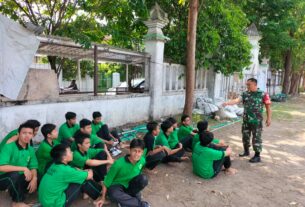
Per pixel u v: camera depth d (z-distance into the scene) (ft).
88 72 41.19
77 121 22.84
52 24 27.84
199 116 32.42
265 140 25.80
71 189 11.25
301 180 16.40
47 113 20.30
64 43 21.08
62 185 10.96
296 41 61.62
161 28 31.76
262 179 16.40
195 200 13.51
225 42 37.55
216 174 16.15
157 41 30.14
